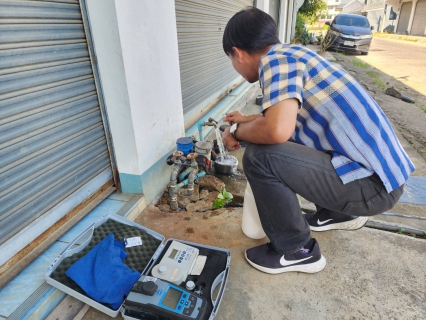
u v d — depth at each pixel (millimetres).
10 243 1324
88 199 1795
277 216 1326
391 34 28312
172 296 1192
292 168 1224
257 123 1180
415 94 5645
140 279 1252
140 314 1180
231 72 4629
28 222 1403
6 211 1288
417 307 1357
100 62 1629
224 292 1418
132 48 1655
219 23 3729
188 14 2822
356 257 1641
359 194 1230
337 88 1151
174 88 2219
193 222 1905
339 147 1180
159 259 1455
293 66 1115
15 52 1237
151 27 1820
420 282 1487
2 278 1292
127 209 1818
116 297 1254
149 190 2037
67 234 1587
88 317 1280
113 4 1466
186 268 1392
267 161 1240
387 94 5484
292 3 10086
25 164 1345
